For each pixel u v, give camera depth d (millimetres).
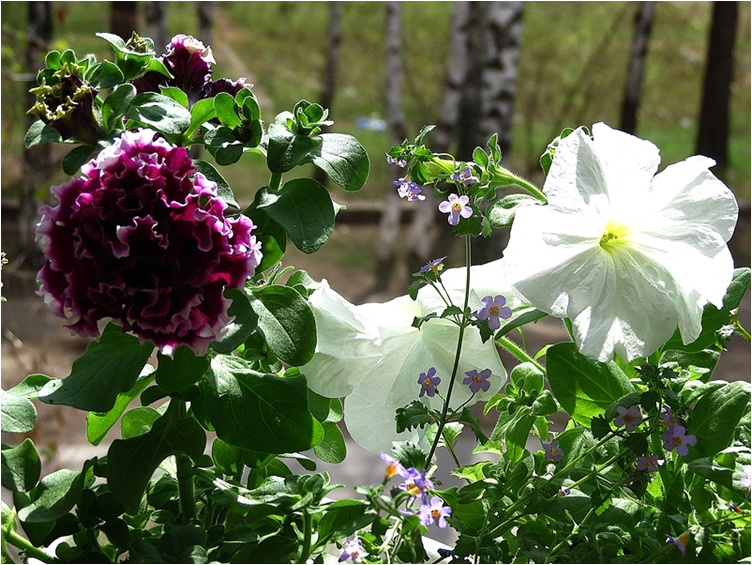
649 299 729
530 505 748
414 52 7699
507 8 4484
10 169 3162
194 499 782
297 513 781
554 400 807
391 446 824
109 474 714
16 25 3789
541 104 7520
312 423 732
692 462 703
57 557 749
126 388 690
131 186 640
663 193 752
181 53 818
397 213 5660
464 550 753
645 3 6492
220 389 732
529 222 727
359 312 773
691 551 724
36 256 3236
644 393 726
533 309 795
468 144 4672
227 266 660
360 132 7344
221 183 745
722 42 6504
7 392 778
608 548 732
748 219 6281
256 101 756
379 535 726
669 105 7902
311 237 727
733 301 812
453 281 813
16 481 724
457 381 805
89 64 745
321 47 8102
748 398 749
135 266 631
